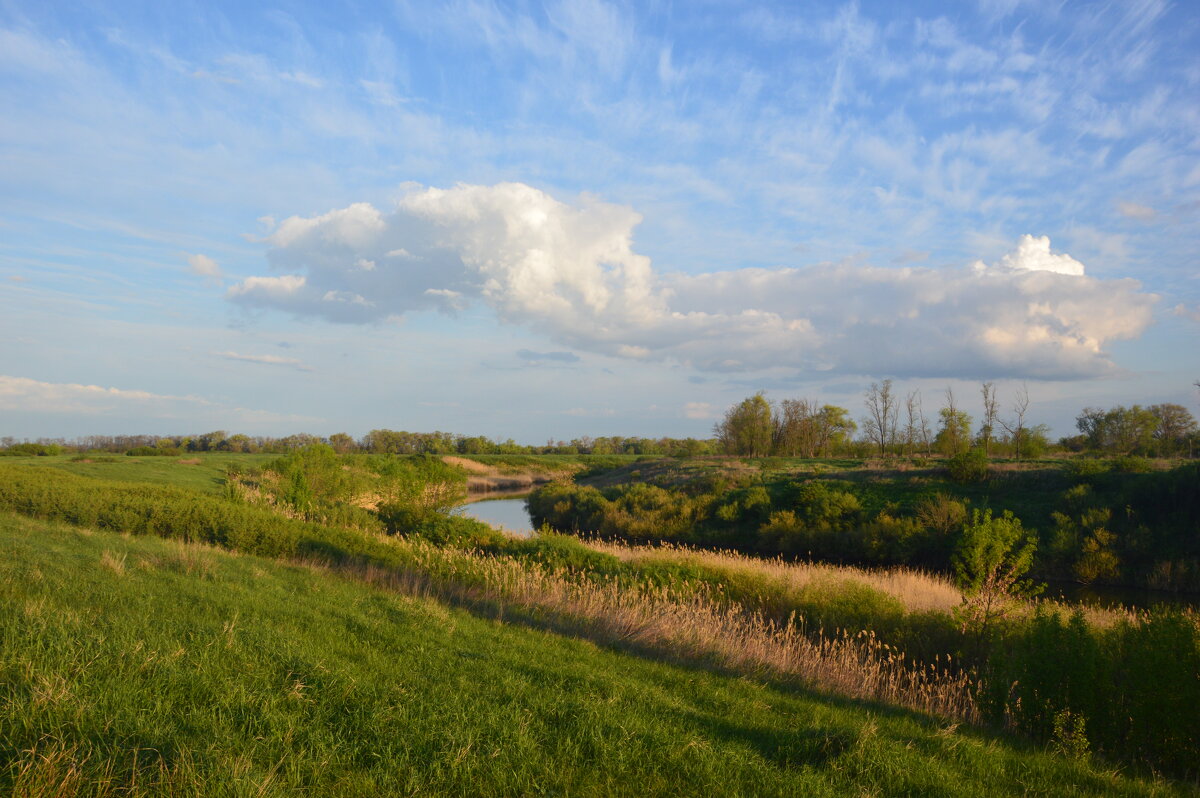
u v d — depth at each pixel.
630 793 4.26
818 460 60.19
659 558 18.80
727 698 7.12
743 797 4.35
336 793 3.86
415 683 5.85
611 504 46.19
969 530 12.99
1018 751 6.98
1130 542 28.25
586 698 5.98
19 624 5.64
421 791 3.98
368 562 14.31
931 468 43.78
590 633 10.14
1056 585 27.08
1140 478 32.34
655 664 8.55
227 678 5.18
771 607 14.51
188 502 18.14
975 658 11.27
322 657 6.16
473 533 20.11
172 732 4.17
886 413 69.81
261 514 17.83
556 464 100.50
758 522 39.72
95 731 4.07
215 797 3.54
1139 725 7.29
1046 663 7.96
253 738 4.26
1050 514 32.53
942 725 7.66
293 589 9.98
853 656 10.55
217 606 7.69
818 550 34.62
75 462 49.34
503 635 8.75
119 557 10.35
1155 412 63.91
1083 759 6.87
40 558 9.36
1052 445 68.81
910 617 13.44
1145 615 8.49
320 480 31.86
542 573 14.05
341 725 4.69
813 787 4.62
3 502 17.19
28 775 3.48
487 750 4.59
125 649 5.41
